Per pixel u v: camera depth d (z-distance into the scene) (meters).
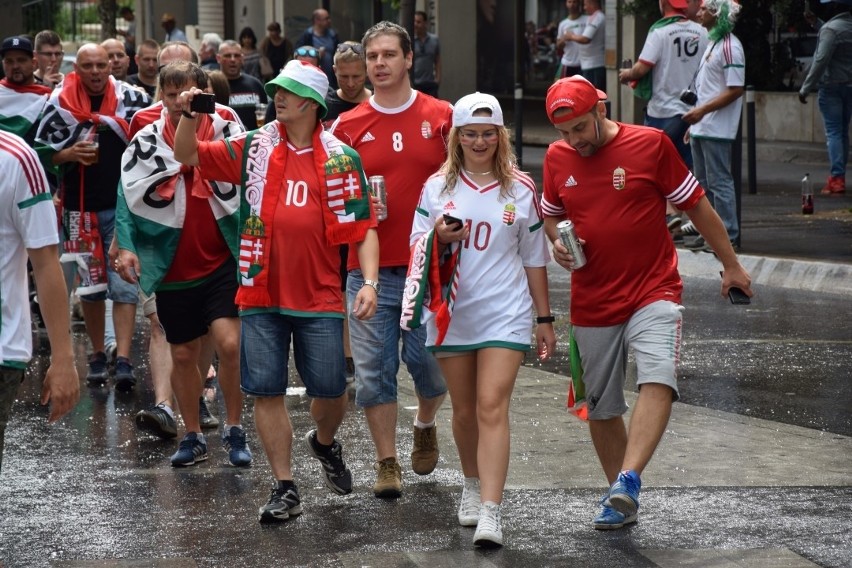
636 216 14.28
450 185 14.52
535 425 19.19
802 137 54.91
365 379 15.89
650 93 33.22
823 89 41.19
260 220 14.86
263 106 29.08
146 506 15.70
